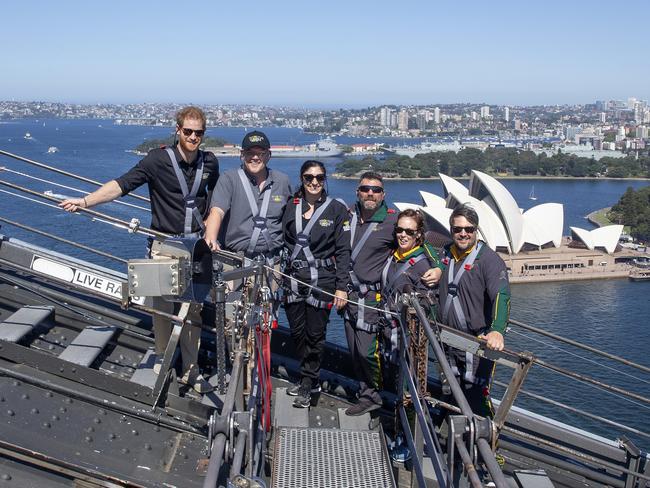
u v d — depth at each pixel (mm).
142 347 5602
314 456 4406
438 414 5461
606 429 32188
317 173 5109
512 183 175625
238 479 2816
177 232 5035
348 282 5238
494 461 2836
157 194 5004
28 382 4449
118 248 54500
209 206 5219
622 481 5676
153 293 4180
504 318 4730
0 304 5719
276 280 5266
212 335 5852
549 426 5879
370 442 4613
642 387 40719
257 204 5195
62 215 65438
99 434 4328
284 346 6047
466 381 5043
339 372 5980
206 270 4359
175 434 4570
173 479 4086
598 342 54031
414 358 4461
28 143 190875
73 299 5984
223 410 3119
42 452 3963
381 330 5250
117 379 4766
